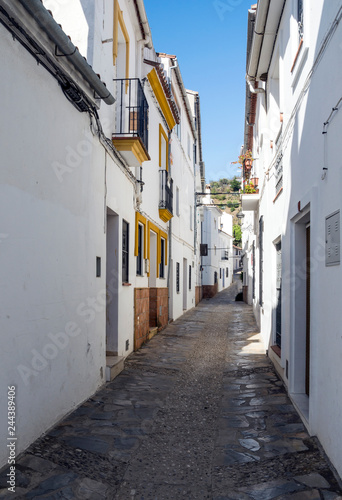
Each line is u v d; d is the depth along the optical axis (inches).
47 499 126.2
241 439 179.5
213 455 165.9
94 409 209.5
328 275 152.7
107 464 154.4
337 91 143.4
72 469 145.1
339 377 137.6
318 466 146.0
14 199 145.3
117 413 207.2
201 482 145.2
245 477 146.3
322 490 130.8
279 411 210.7
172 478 147.8
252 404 225.6
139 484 143.4
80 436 174.2
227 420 203.6
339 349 137.9
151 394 244.1
